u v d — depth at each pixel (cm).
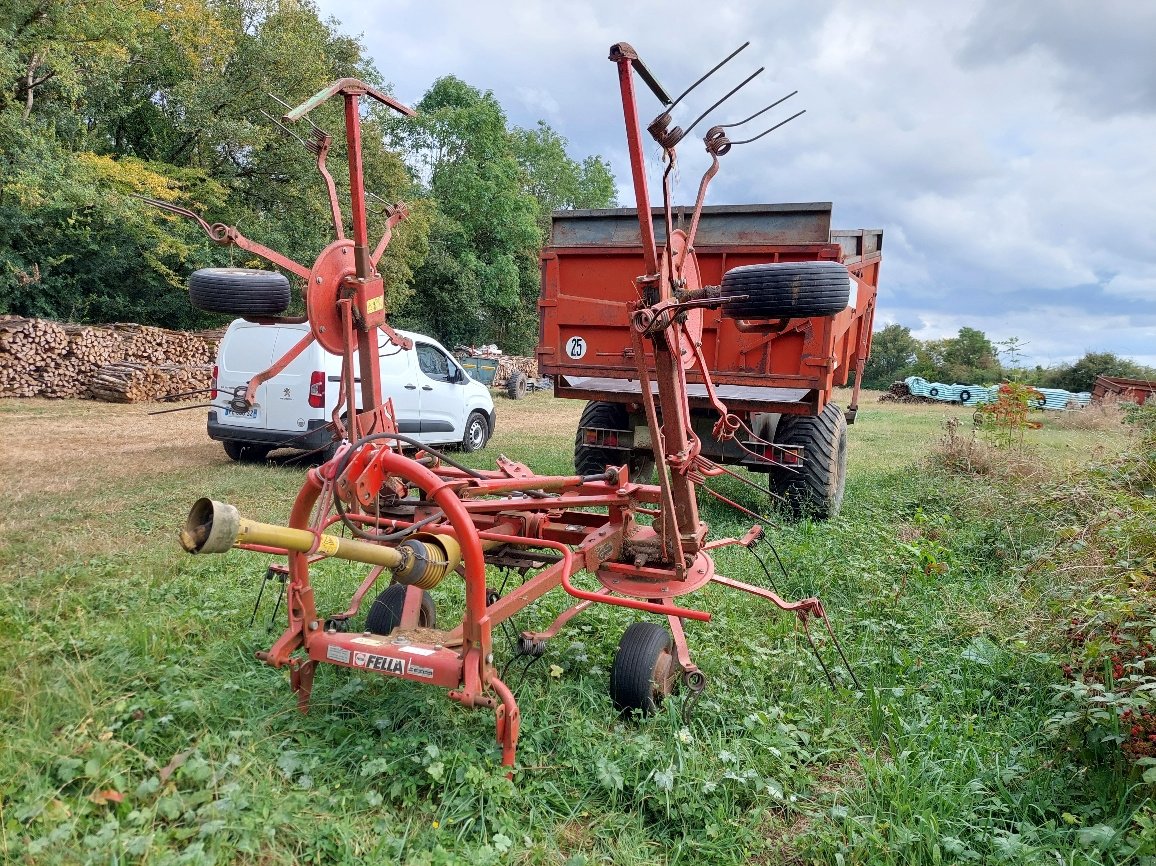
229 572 543
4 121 1788
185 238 2406
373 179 2880
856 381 1077
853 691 404
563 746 328
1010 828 301
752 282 345
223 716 328
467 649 306
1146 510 524
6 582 500
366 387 448
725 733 356
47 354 1702
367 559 304
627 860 271
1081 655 369
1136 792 302
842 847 278
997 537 693
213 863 241
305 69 2570
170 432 1299
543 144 5847
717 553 632
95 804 263
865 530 684
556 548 382
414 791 290
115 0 2109
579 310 743
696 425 766
